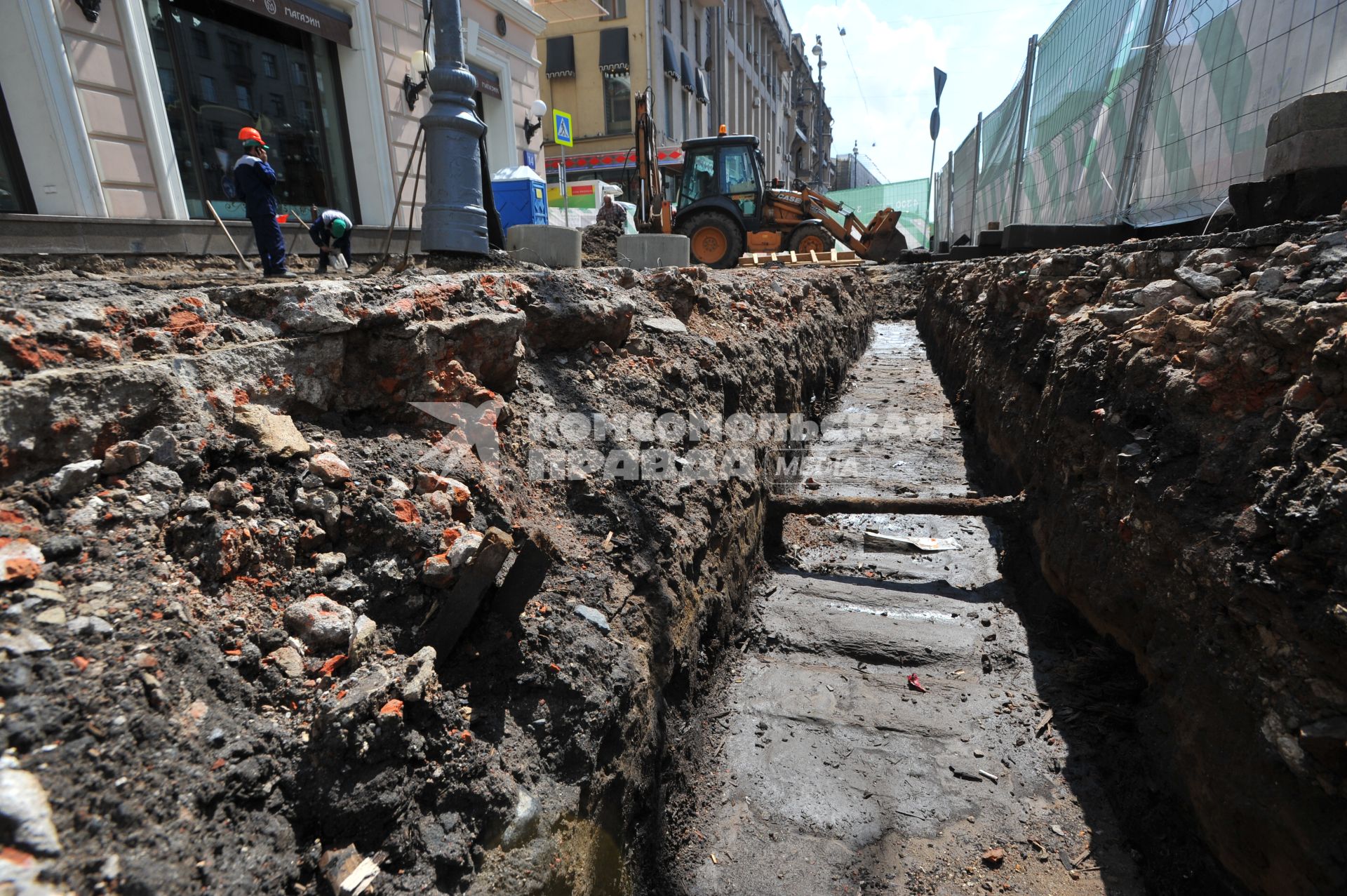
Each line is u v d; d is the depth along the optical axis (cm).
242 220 745
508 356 325
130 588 162
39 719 129
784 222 1538
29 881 111
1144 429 347
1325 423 235
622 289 488
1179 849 284
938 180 2003
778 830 316
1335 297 254
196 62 706
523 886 187
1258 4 456
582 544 300
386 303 264
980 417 711
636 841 263
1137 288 408
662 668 300
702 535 372
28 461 164
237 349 221
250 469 208
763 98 4247
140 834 130
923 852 308
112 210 612
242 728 159
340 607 196
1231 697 260
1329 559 217
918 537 581
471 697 218
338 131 890
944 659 429
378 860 165
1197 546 284
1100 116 753
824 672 420
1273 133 360
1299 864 220
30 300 188
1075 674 395
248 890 139
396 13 911
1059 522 443
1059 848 309
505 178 960
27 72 550
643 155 1422
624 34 2386
